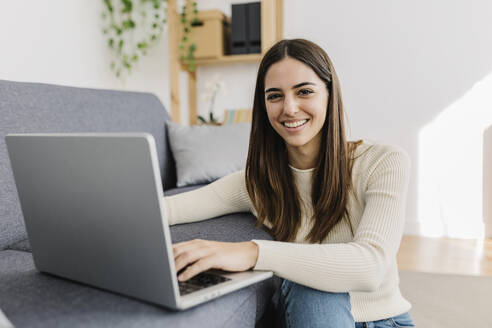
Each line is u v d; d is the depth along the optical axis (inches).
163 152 84.7
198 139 83.7
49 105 59.9
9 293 27.9
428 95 103.8
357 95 108.6
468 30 99.6
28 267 34.9
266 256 31.0
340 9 107.6
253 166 44.4
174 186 88.2
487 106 100.3
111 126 71.4
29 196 29.3
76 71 108.7
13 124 52.7
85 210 25.8
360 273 31.0
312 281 31.2
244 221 48.3
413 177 107.0
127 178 22.7
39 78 96.9
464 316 63.7
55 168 26.2
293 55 37.3
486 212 103.3
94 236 26.2
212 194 47.8
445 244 100.2
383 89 106.7
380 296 39.2
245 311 31.5
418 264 86.9
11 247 48.1
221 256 29.7
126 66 121.8
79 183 25.3
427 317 63.6
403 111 105.8
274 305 43.4
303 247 32.0
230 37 114.1
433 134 104.4
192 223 47.4
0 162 49.3
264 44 102.7
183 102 119.6
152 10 123.6
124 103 77.3
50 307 25.3
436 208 106.3
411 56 103.9
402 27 103.7
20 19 91.3
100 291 27.7
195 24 110.0
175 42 108.7
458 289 73.9
